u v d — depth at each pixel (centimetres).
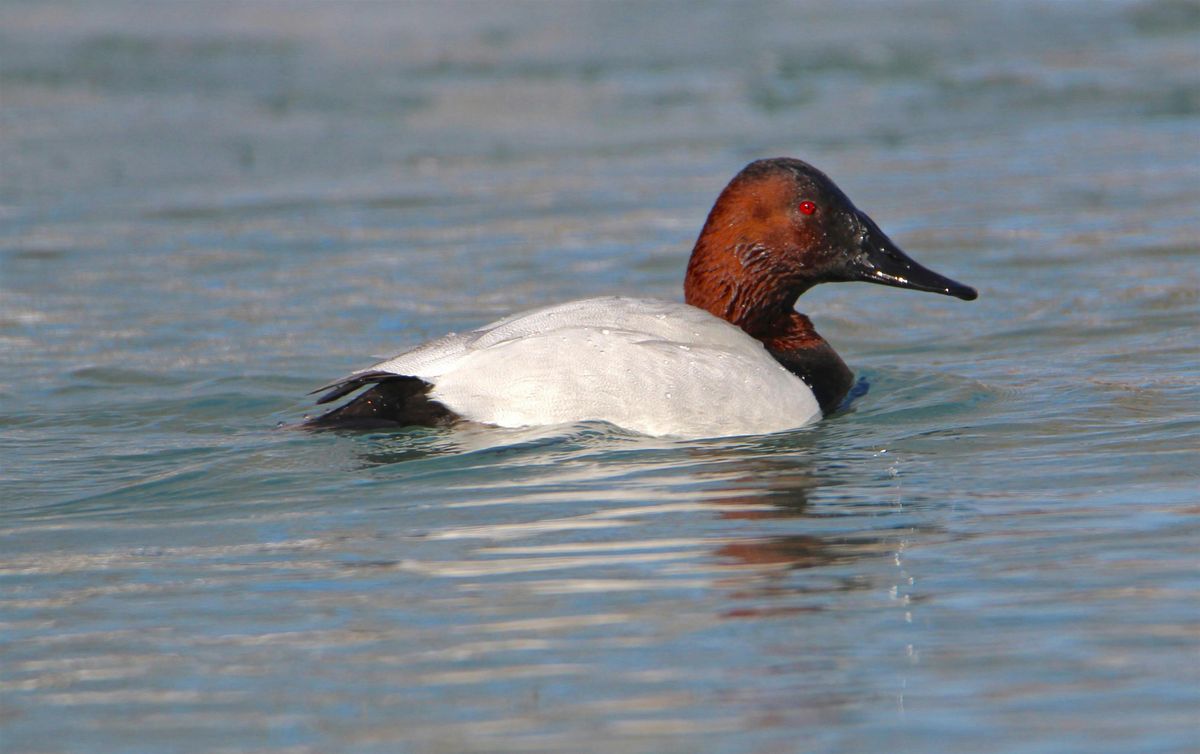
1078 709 597
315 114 2555
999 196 1978
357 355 1331
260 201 2034
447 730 594
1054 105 2564
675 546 801
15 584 775
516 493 900
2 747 593
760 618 698
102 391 1204
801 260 1120
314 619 713
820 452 982
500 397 988
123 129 2442
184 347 1366
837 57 2944
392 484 924
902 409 1102
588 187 2083
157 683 648
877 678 631
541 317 1031
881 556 780
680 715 601
